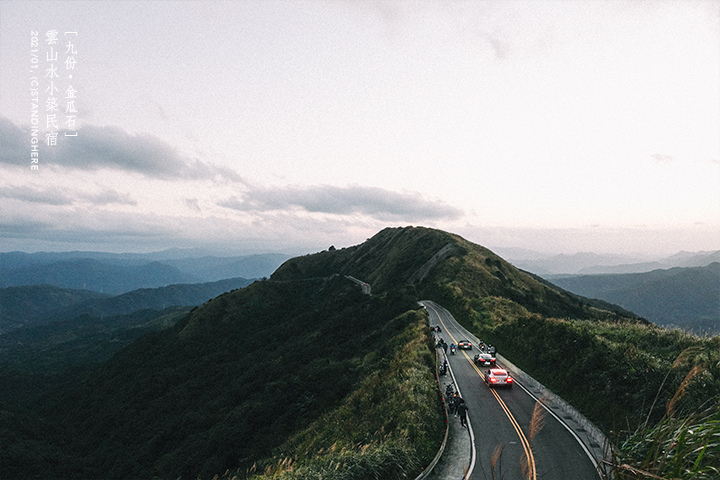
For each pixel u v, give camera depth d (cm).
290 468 1409
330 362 5541
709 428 430
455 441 1917
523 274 10512
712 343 2017
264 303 13600
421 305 7106
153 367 10500
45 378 14438
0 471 5459
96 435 7431
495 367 3459
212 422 5266
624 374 2047
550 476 1523
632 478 452
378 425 1947
